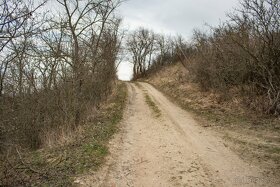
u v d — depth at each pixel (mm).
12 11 6176
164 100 22297
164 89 29938
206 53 21438
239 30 15258
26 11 6551
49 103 12016
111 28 19891
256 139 9992
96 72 16797
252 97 14852
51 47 12055
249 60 14922
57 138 10406
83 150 8797
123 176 7141
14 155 7883
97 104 17094
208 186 6523
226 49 17234
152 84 39781
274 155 8312
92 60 15688
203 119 14086
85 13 15938
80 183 6512
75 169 7285
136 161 8250
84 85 14445
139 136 11242
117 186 6559
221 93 17500
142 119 14844
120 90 28688
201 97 19297
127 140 10531
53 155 8508
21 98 10516
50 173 7012
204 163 7961
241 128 11633
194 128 12320
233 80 17328
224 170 7422
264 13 13336
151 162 8156
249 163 7840
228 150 9055
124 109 17719
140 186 6602
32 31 7031
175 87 27125
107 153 8695
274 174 7043
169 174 7262
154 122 13953
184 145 9766
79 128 11609
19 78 10164
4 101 8406
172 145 9820
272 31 13375
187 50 37625
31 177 6793
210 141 10164
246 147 9219
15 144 7453
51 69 12180
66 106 12117
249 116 13266
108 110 16891
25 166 7422
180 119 14414
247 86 15930
